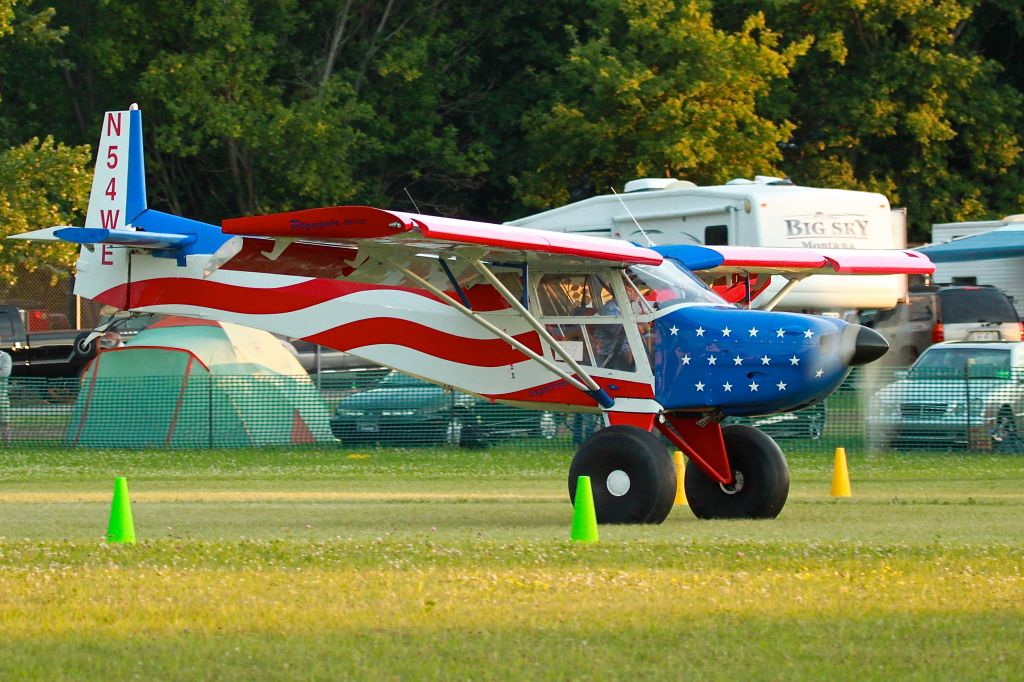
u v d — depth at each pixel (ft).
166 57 417.69
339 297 147.54
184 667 67.05
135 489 185.57
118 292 162.20
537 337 138.62
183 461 228.63
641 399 134.41
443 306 142.72
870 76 462.19
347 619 77.51
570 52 433.48
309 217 115.75
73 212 365.20
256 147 419.13
